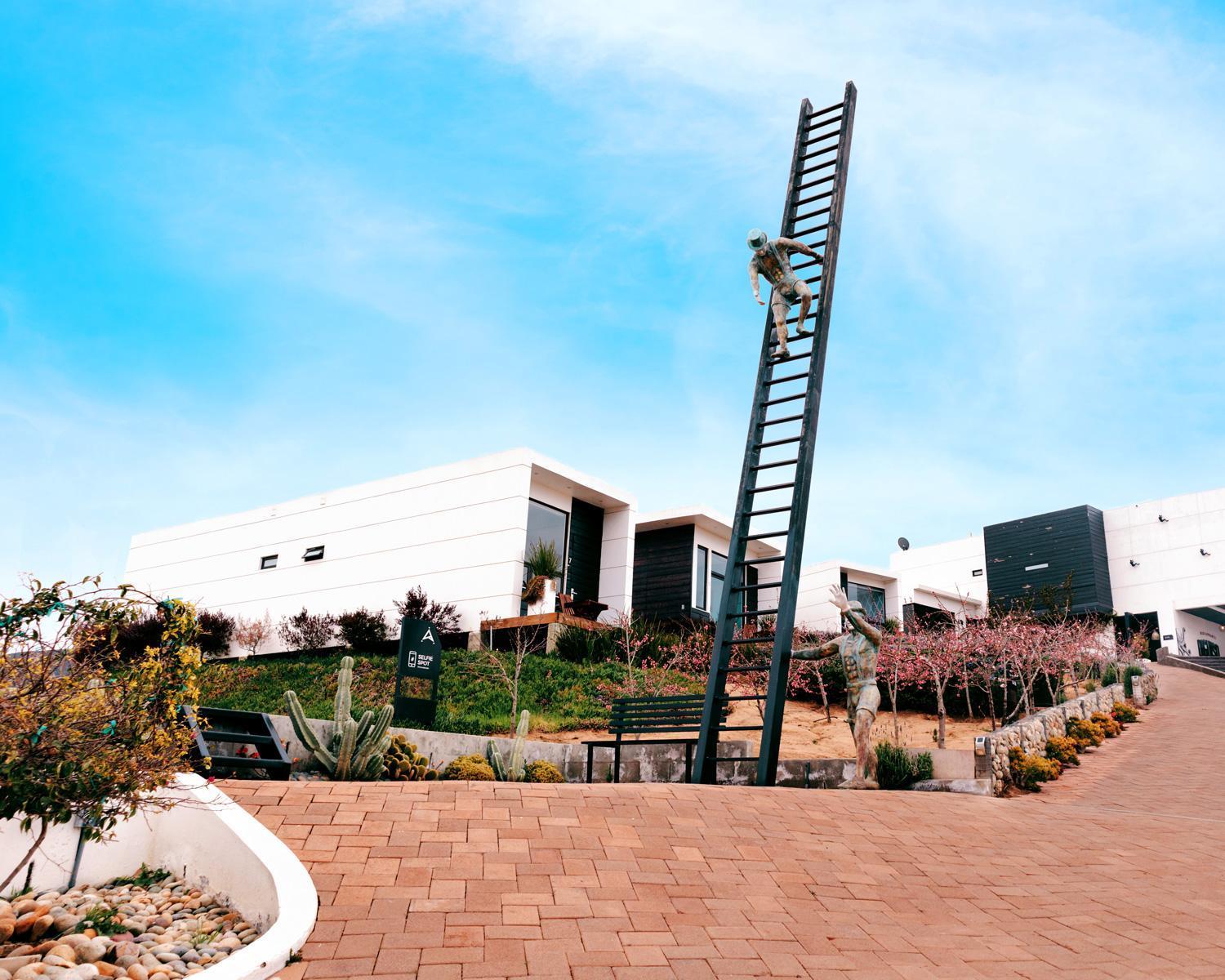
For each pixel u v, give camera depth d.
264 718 8.90
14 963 4.23
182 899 5.50
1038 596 33.41
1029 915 6.22
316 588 25.38
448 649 21.50
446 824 6.57
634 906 5.50
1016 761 12.43
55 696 4.51
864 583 34.06
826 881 6.41
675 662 20.42
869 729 10.53
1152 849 8.45
